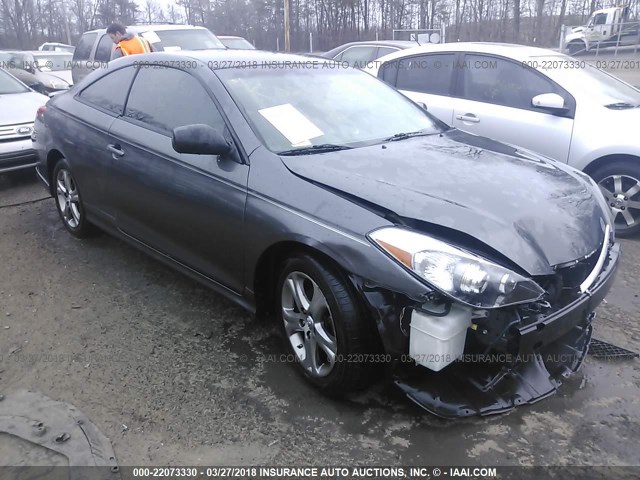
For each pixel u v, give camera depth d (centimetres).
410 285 230
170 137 345
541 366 269
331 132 329
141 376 296
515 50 564
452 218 246
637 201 484
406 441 251
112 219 407
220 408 272
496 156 330
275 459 242
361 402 276
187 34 996
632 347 320
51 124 465
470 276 224
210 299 376
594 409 269
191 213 323
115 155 380
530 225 256
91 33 1023
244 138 304
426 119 393
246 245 292
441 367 231
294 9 4025
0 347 321
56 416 264
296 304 286
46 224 513
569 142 502
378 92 396
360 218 250
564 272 257
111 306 367
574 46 2562
